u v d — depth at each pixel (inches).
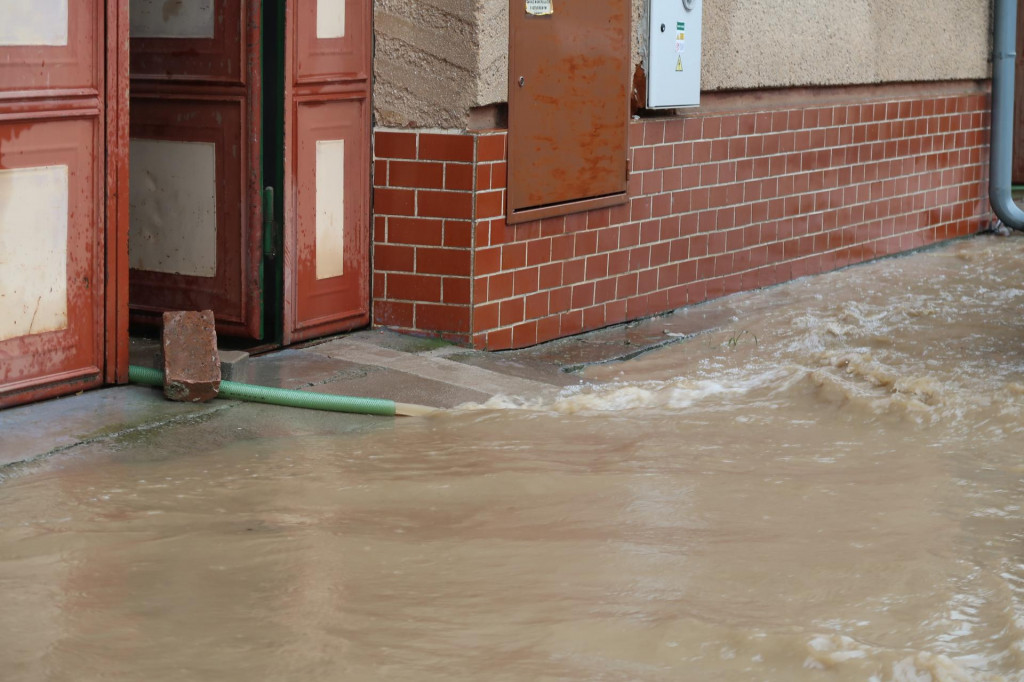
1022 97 543.5
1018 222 486.0
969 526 167.0
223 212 262.2
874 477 191.8
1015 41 503.5
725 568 149.7
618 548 156.5
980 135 490.6
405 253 276.7
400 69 271.1
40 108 208.1
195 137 262.4
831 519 169.6
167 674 120.0
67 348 219.3
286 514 169.2
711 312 340.2
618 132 307.9
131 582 143.5
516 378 254.1
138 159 269.6
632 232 319.6
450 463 196.7
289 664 122.3
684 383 251.0
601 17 297.3
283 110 254.8
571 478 188.5
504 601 138.8
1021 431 217.9
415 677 119.6
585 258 304.5
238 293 263.1
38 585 142.0
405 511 171.6
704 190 343.9
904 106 435.8
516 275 283.9
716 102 351.9
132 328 275.9
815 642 125.5
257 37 252.5
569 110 291.4
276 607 136.6
